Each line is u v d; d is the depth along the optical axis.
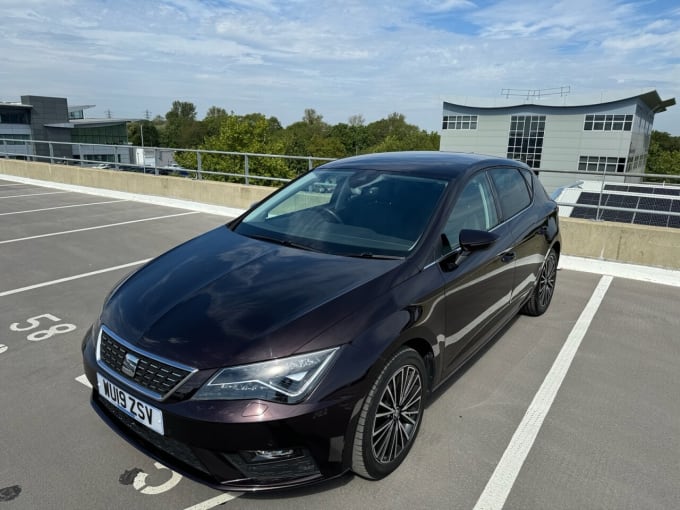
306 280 2.59
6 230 8.30
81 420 2.98
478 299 3.21
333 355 2.18
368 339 2.28
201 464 2.16
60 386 3.37
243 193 10.36
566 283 5.75
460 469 2.58
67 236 7.88
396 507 2.32
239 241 3.25
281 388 2.09
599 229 6.68
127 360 2.30
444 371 2.95
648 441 2.83
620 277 5.98
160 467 2.59
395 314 2.45
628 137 57.34
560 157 61.66
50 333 4.23
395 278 2.62
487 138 65.19
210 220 9.23
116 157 12.97
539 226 4.27
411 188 3.33
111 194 12.43
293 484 2.16
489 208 3.61
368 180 3.54
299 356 2.14
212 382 2.10
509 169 4.18
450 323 2.89
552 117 60.84
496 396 3.29
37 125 66.12
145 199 11.59
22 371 3.57
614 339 4.22
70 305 4.89
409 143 130.88
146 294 2.63
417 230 2.98
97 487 2.44
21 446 2.73
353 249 2.95
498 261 3.43
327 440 2.14
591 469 2.59
